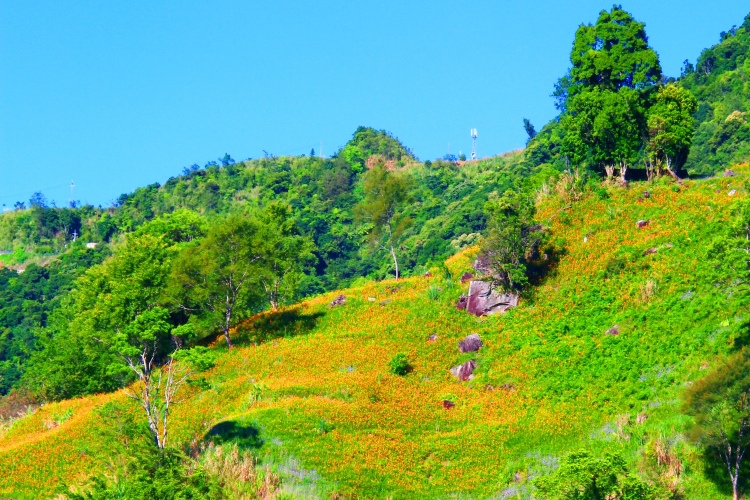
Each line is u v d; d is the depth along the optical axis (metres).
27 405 74.44
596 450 46.56
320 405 54.25
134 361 64.50
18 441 60.84
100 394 69.81
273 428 51.16
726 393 42.44
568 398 53.31
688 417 45.75
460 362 60.81
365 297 72.75
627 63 75.81
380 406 55.25
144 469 43.81
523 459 48.31
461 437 51.59
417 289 71.94
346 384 57.81
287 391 57.12
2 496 51.91
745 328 51.41
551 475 39.81
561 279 65.69
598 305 61.44
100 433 50.00
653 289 60.09
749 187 66.06
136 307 71.06
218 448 47.50
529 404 54.12
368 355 62.62
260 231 73.75
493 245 66.44
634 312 58.81
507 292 65.44
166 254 78.00
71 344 75.00
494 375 57.91
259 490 43.94
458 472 48.16
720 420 41.91
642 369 53.22
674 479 41.75
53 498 48.91
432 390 58.09
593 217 70.75
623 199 71.50
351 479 46.62
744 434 42.38
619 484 38.00
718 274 52.62
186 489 41.78
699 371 50.06
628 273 63.34
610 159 75.88
